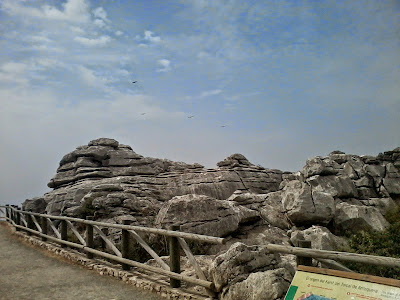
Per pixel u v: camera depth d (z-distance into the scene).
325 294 4.37
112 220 15.29
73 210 17.42
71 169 24.38
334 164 20.22
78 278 9.51
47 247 13.72
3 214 25.95
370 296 4.02
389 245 13.05
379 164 20.86
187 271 9.29
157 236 12.97
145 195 19.58
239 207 16.38
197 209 15.06
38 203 21.48
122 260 9.50
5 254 13.16
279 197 18.03
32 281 9.30
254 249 7.09
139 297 7.71
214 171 24.36
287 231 15.96
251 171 25.36
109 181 20.91
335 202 17.02
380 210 17.50
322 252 5.16
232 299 6.46
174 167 25.69
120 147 25.91
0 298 7.90
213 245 14.05
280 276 6.34
